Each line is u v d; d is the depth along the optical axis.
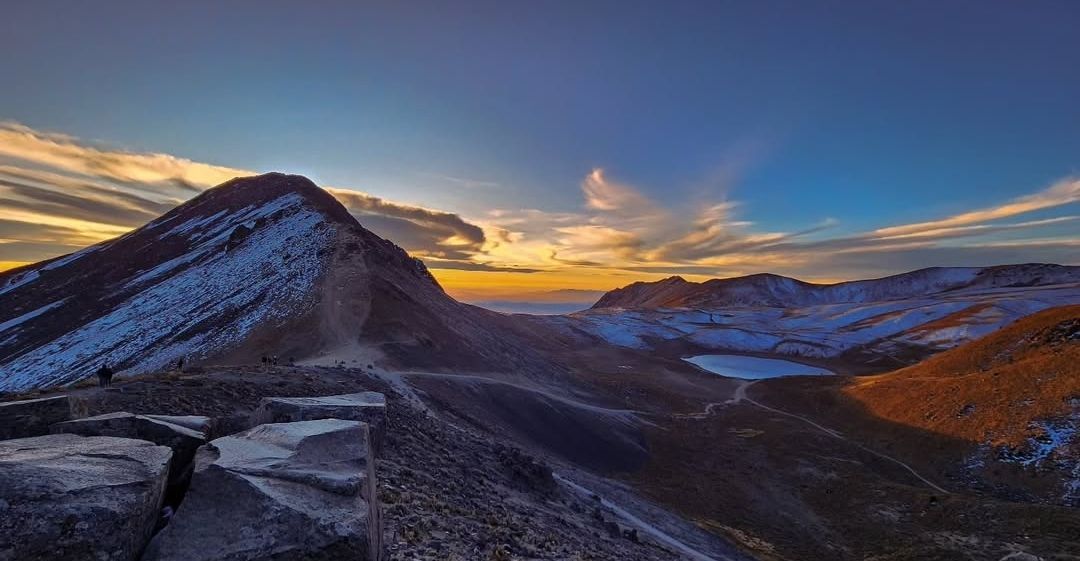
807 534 40.50
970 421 57.78
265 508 6.68
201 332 73.50
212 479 7.06
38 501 5.75
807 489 50.41
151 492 6.66
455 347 75.81
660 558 24.98
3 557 5.31
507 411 56.31
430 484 19.66
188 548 6.27
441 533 13.85
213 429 11.12
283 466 7.66
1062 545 33.62
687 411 89.00
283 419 14.81
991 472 49.09
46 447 7.27
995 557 33.81
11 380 73.31
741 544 36.66
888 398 75.94
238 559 6.18
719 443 66.94
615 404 83.50
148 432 8.92
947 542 36.50
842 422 75.75
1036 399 54.91
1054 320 72.56
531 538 16.92
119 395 22.05
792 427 72.81
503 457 30.64
